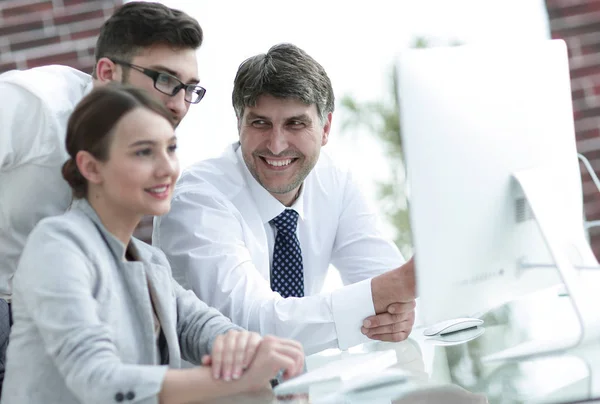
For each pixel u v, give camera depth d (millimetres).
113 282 1708
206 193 2461
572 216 1939
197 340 1922
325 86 2488
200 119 4656
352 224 2775
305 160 2490
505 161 1793
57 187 2221
